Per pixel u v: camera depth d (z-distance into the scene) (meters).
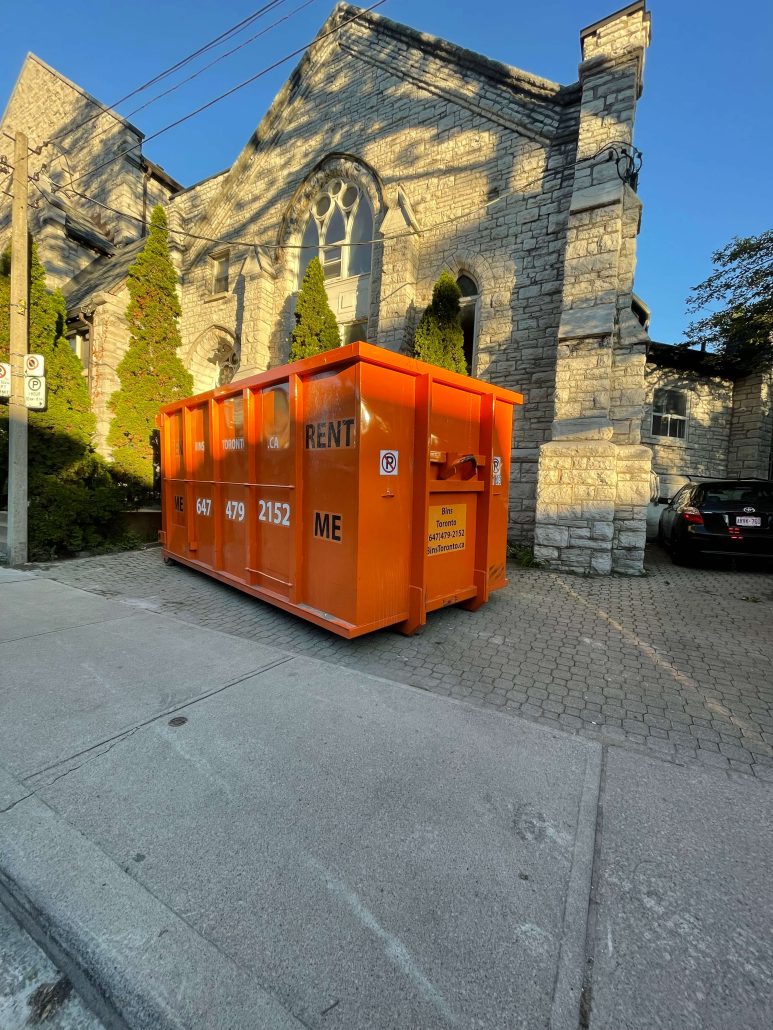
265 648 4.09
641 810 2.20
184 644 4.17
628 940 1.58
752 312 10.08
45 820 2.09
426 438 4.06
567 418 7.32
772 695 3.38
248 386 4.96
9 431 7.38
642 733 2.88
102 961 1.50
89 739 2.71
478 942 1.56
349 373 3.72
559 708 3.16
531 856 1.92
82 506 8.31
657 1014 1.37
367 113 10.76
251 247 12.26
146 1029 1.34
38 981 1.51
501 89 8.98
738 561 7.61
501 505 5.21
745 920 1.66
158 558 8.07
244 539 5.26
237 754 2.57
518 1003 1.39
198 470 6.28
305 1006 1.37
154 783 2.33
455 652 4.07
